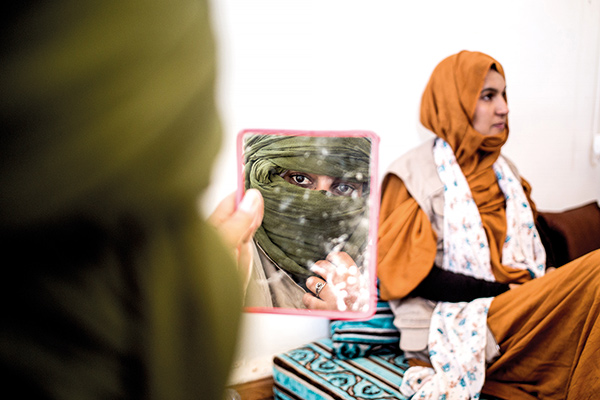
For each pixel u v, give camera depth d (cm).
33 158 14
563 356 129
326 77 168
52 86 14
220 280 18
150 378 16
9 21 14
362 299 67
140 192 15
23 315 15
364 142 69
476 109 160
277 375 156
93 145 14
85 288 15
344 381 141
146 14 15
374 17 173
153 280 16
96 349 16
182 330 17
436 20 185
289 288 67
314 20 164
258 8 156
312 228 68
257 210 33
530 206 183
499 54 203
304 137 67
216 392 18
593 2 221
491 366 139
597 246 193
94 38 15
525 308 133
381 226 158
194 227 18
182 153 16
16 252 15
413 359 148
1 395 15
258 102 159
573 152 229
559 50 217
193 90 16
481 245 156
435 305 153
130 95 15
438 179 162
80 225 15
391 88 179
